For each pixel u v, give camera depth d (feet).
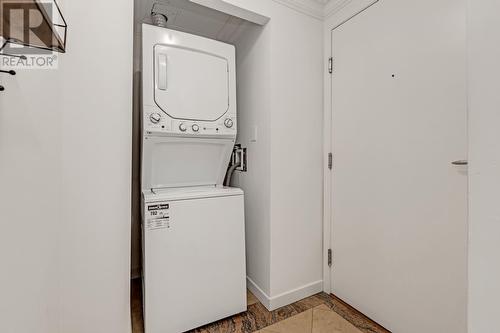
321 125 6.24
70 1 3.42
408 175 4.34
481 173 1.52
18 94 2.40
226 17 6.13
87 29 3.54
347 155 5.58
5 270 2.15
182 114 5.02
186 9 5.82
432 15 3.95
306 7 5.84
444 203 3.85
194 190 5.49
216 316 5.07
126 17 3.86
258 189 5.99
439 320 3.93
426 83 4.05
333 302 5.80
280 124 5.61
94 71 3.60
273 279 5.60
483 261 1.50
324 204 6.25
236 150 7.15
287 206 5.76
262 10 5.31
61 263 3.44
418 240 4.21
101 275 3.73
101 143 3.67
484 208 1.50
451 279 3.78
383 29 4.71
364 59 5.11
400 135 4.45
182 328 4.74
